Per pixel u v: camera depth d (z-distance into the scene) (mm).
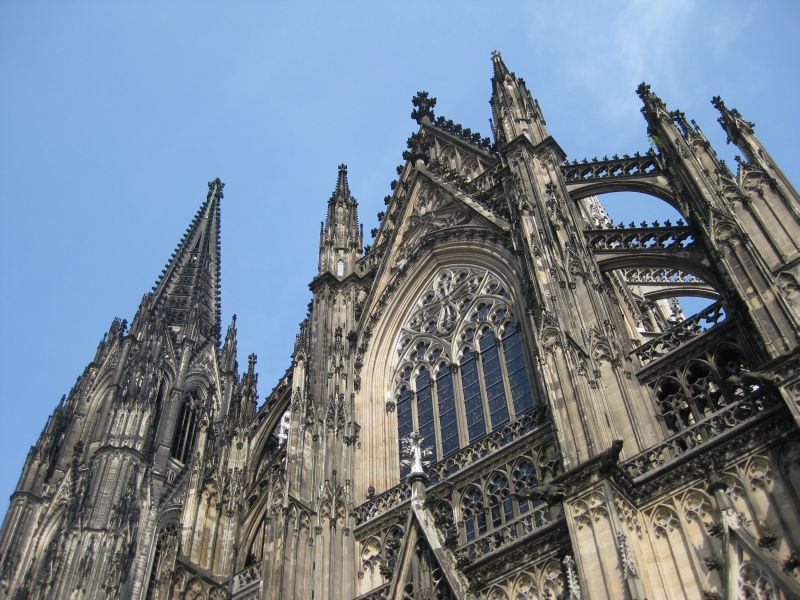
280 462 61094
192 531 58000
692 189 46094
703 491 36562
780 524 33656
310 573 49000
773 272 39125
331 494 53094
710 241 42594
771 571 31844
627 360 44938
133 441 128125
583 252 50938
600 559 34969
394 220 73438
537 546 40750
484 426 53156
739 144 46250
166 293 173625
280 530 49875
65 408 145875
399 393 60406
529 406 51375
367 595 46844
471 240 63594
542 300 47531
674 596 34562
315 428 57312
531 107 66188
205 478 61438
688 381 42531
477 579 41719
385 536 50469
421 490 47312
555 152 60750
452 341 59781
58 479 134625
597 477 37188
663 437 41031
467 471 49250
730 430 36938
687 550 35500
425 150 76062
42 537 125875
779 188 42438
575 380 42562
